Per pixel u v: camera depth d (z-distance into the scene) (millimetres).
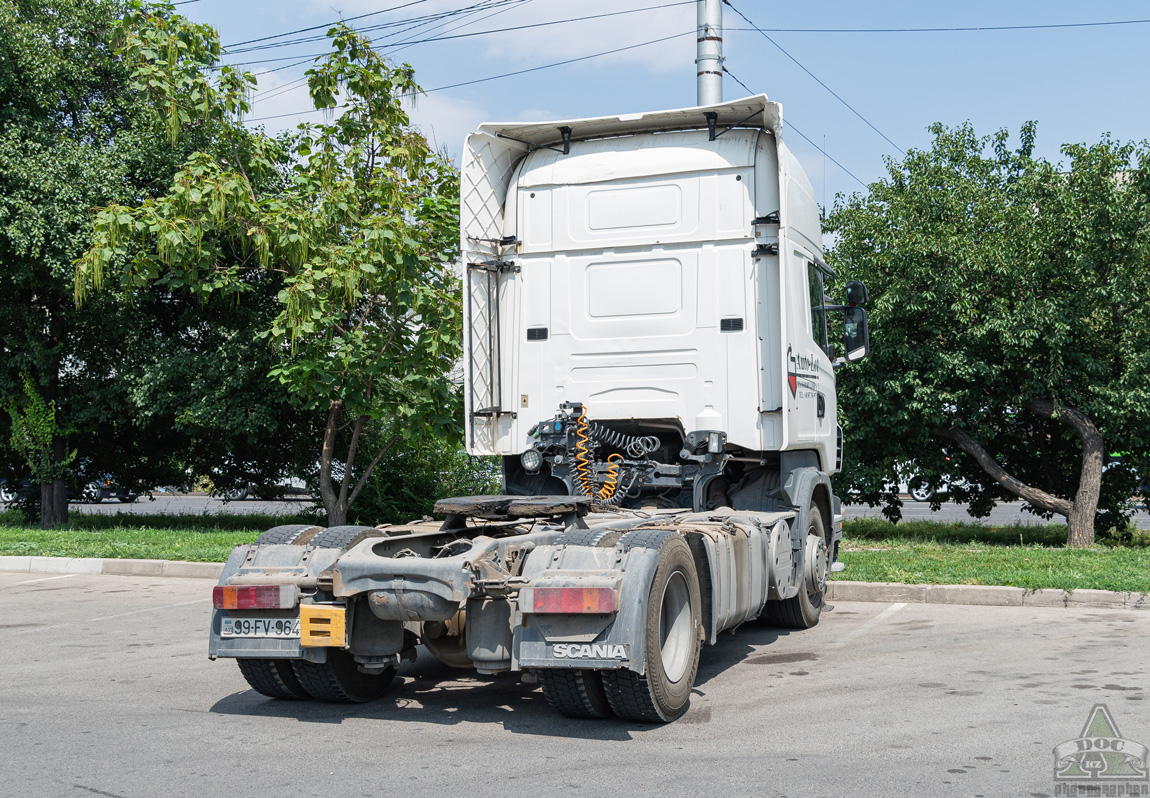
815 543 8711
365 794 4336
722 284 7855
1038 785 4402
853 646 7805
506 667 5469
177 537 15602
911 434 16484
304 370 14617
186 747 5109
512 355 8273
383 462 19125
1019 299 15117
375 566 5336
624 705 5328
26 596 10969
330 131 15969
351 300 14438
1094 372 14953
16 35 16859
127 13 15844
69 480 21594
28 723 5602
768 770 4641
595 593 5059
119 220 14180
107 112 18219
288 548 5754
